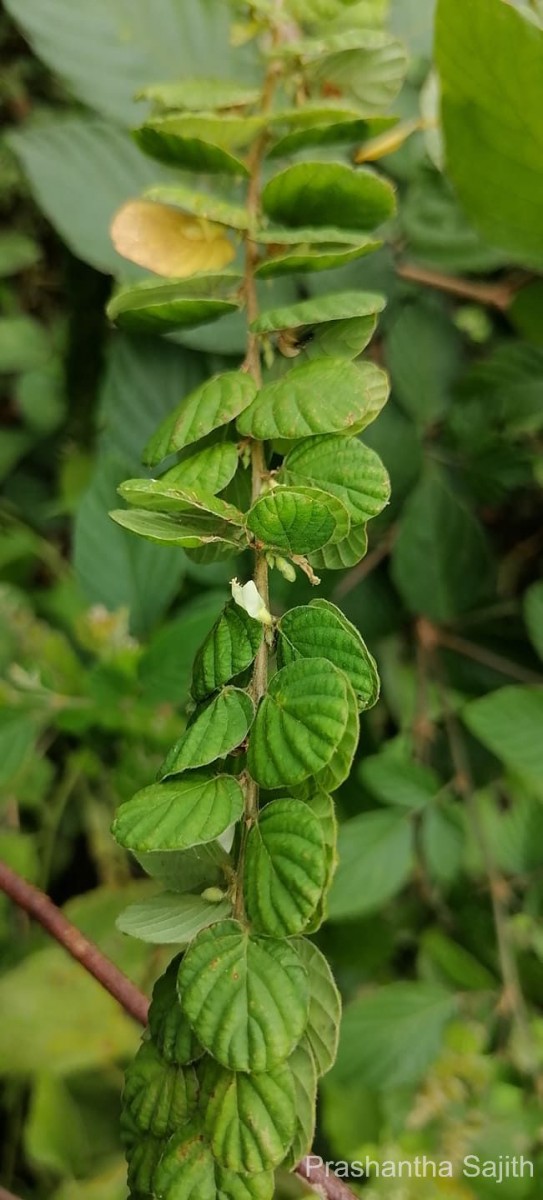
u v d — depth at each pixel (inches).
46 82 14.6
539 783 11.9
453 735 13.5
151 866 7.0
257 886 6.1
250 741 6.4
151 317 8.4
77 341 12.9
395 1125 12.2
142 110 11.0
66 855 15.1
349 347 8.0
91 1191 12.8
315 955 6.7
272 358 8.3
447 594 12.5
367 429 11.9
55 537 15.7
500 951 13.0
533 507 14.1
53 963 13.4
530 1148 11.7
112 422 11.1
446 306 12.4
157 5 11.0
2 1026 13.0
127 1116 6.6
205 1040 5.9
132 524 6.7
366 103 9.7
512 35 8.2
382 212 8.6
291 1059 6.5
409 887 14.3
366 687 6.3
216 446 7.4
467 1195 11.4
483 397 12.1
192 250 8.9
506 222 10.1
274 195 8.6
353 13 9.7
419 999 12.5
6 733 12.1
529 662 13.5
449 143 9.5
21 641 13.4
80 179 10.8
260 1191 6.0
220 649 6.8
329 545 7.3
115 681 11.7
